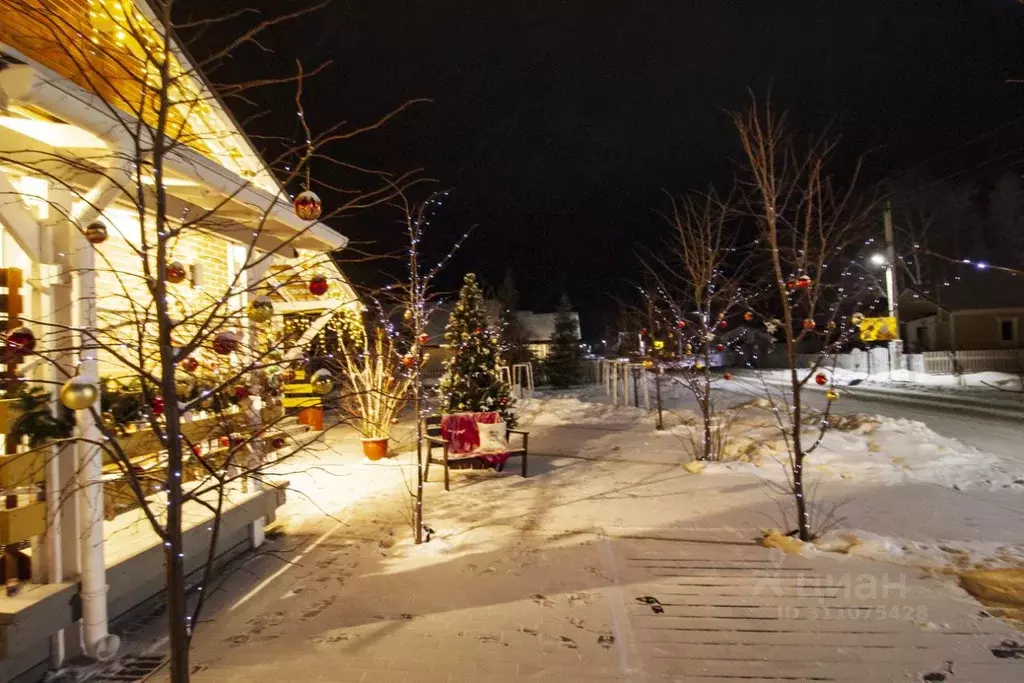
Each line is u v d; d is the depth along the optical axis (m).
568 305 32.66
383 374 10.67
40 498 3.84
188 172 4.44
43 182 4.07
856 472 8.60
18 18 4.09
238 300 6.62
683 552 5.59
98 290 5.83
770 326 8.85
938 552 5.39
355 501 7.71
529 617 4.38
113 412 4.17
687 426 13.05
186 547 4.84
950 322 33.28
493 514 6.91
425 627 4.27
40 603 3.54
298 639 4.13
